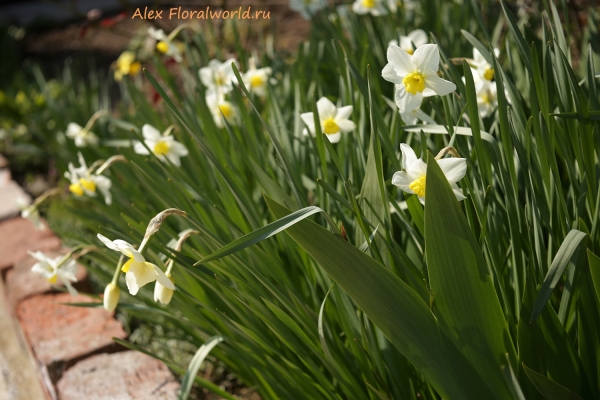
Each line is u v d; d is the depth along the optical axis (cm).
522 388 123
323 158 138
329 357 127
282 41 376
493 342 120
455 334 119
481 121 134
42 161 319
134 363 162
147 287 154
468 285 118
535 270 127
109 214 171
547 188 127
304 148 157
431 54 124
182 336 156
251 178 162
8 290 189
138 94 192
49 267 153
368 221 126
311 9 212
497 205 130
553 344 122
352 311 132
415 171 121
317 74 170
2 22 561
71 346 166
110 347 166
